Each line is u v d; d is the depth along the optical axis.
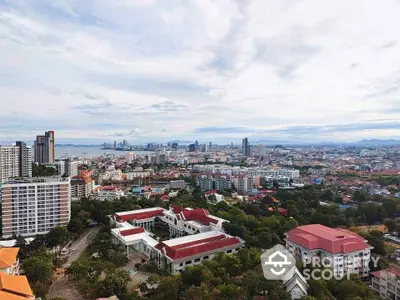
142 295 131.62
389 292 131.25
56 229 196.38
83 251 194.88
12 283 109.62
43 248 178.38
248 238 183.50
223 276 129.38
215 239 179.75
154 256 174.12
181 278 130.50
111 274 134.88
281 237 196.00
